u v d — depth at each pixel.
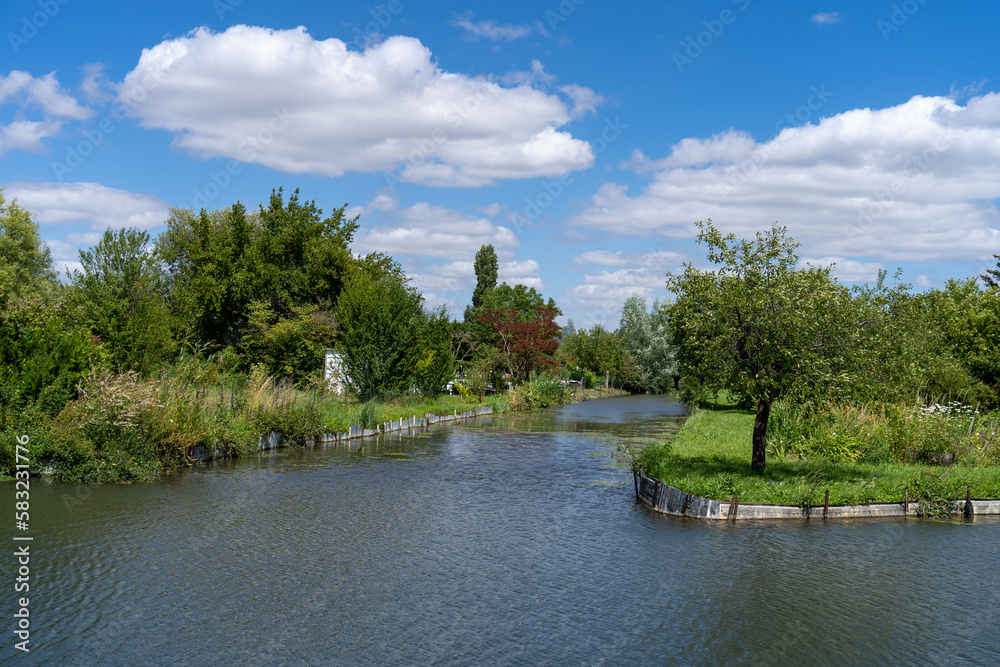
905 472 15.87
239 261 35.09
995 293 29.41
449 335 38.41
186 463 17.30
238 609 8.38
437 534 11.90
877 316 14.45
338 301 33.91
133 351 20.03
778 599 9.04
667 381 68.38
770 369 13.97
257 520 12.41
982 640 7.89
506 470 18.66
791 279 14.28
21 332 16.84
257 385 22.70
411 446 22.81
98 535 11.14
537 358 47.50
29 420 15.13
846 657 7.43
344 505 13.79
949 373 23.55
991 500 13.91
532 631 7.94
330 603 8.64
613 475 18.34
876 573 10.08
